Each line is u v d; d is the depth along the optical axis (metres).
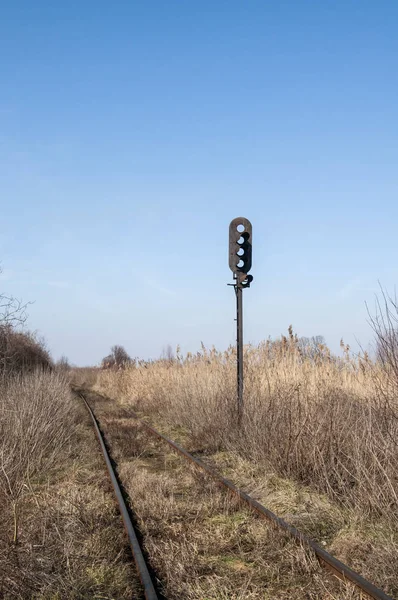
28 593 4.62
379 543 5.44
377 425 7.31
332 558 5.03
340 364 12.88
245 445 10.07
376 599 4.27
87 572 5.07
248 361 14.56
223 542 5.76
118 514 6.91
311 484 7.63
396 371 7.52
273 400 10.31
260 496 7.54
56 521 6.30
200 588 4.79
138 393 23.78
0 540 5.47
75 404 21.98
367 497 6.33
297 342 14.13
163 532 6.18
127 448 11.72
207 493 7.63
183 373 19.89
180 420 15.22
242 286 12.32
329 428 8.00
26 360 24.25
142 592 4.75
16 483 7.41
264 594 4.66
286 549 5.43
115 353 59.53
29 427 9.72
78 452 11.20
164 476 8.96
